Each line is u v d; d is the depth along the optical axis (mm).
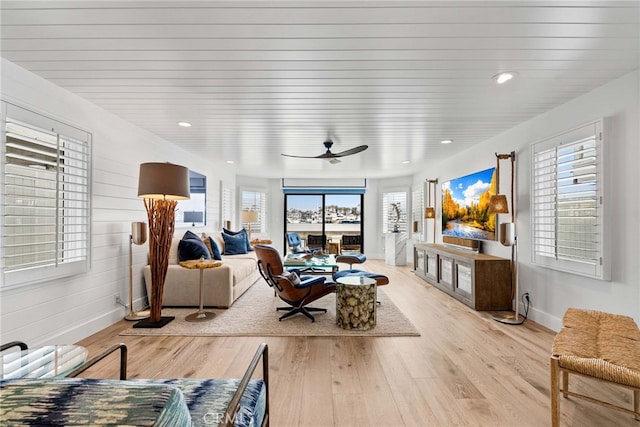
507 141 3797
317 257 5316
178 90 2625
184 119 3398
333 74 2334
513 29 1762
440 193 5906
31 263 2258
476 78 2389
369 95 2729
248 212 6926
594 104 2586
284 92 2664
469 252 4543
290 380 2096
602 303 2516
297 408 1786
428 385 2033
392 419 1688
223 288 3729
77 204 2777
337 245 8398
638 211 2240
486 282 3736
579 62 2139
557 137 2916
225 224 6488
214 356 2461
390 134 3977
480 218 4371
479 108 3045
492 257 3941
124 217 3412
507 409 1780
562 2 1530
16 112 2176
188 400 1195
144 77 2381
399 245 7238
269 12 1618
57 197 2426
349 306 3047
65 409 543
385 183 8172
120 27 1748
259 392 1321
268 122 3488
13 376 1304
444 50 1992
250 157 5449
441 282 4785
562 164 2812
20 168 2240
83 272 2777
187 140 4309
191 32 1798
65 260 2625
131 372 2193
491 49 1976
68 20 1676
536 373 2197
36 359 1460
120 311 3334
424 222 6609
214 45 1939
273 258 3240
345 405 1815
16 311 2213
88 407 547
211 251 4652
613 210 2416
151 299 3168
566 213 2809
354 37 1853
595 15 1629
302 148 4766
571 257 2760
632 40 1863
